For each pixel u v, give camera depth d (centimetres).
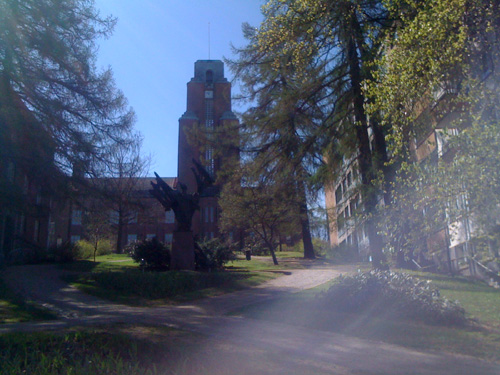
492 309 1041
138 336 802
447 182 867
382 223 1036
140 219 3888
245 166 1948
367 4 1552
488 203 829
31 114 1612
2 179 1480
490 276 1548
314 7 1523
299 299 1245
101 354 668
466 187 852
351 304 1049
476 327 894
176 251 2047
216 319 1028
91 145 1689
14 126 1513
